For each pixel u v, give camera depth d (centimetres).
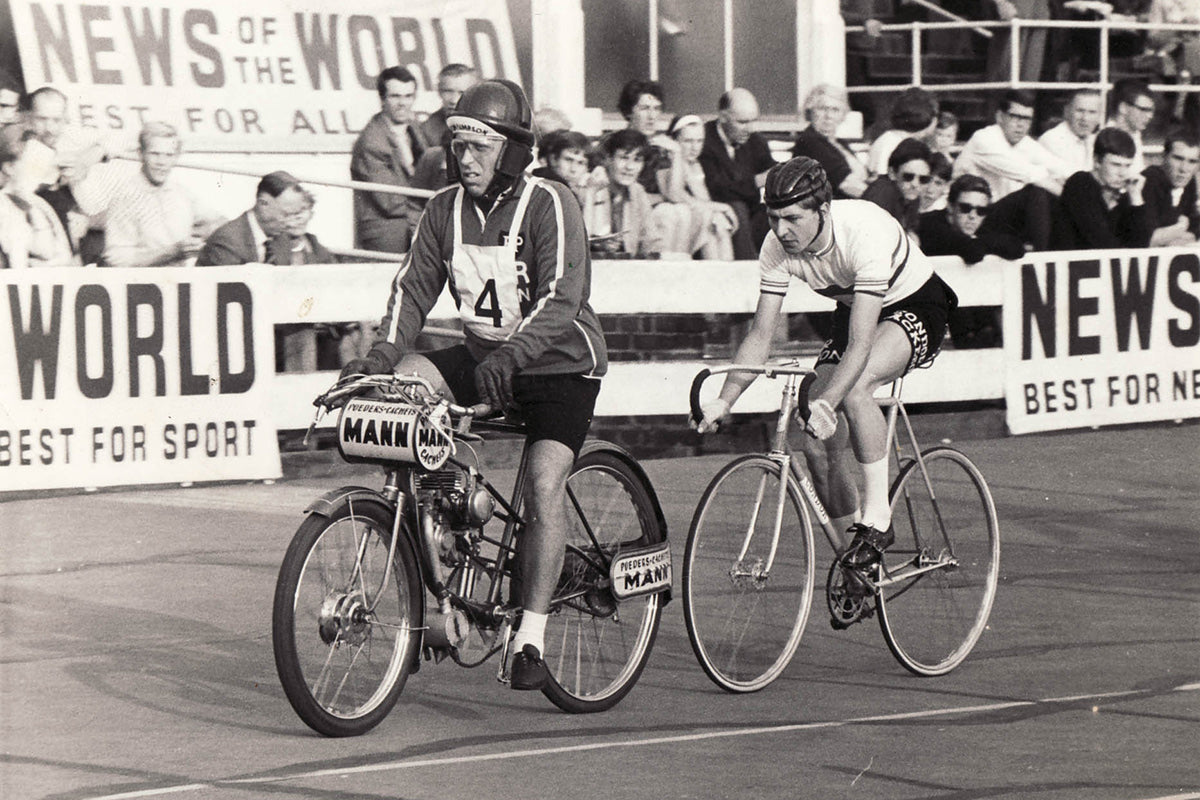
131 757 1097
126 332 2006
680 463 2283
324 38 2489
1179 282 2670
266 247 2164
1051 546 1836
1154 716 1224
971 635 1394
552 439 1190
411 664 1183
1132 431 2602
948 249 2453
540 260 1169
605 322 2308
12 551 1711
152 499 1977
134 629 1436
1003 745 1150
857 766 1098
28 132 2109
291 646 1111
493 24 2661
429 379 1198
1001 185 2697
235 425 2075
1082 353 2580
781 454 1311
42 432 1972
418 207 2347
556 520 1184
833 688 1311
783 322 2409
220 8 2397
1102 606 1580
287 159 2466
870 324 1274
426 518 1166
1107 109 3109
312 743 1134
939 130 2828
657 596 1283
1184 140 2805
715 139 2470
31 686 1264
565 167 2289
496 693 1284
